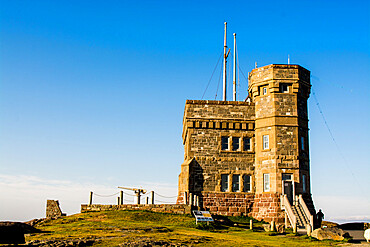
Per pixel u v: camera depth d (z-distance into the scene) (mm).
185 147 53094
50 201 46281
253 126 49188
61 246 25344
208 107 49531
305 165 47188
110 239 28234
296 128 46938
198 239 29094
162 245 26109
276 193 45344
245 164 48562
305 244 28281
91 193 46062
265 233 35688
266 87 48625
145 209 44156
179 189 47500
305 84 48656
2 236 24000
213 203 47344
